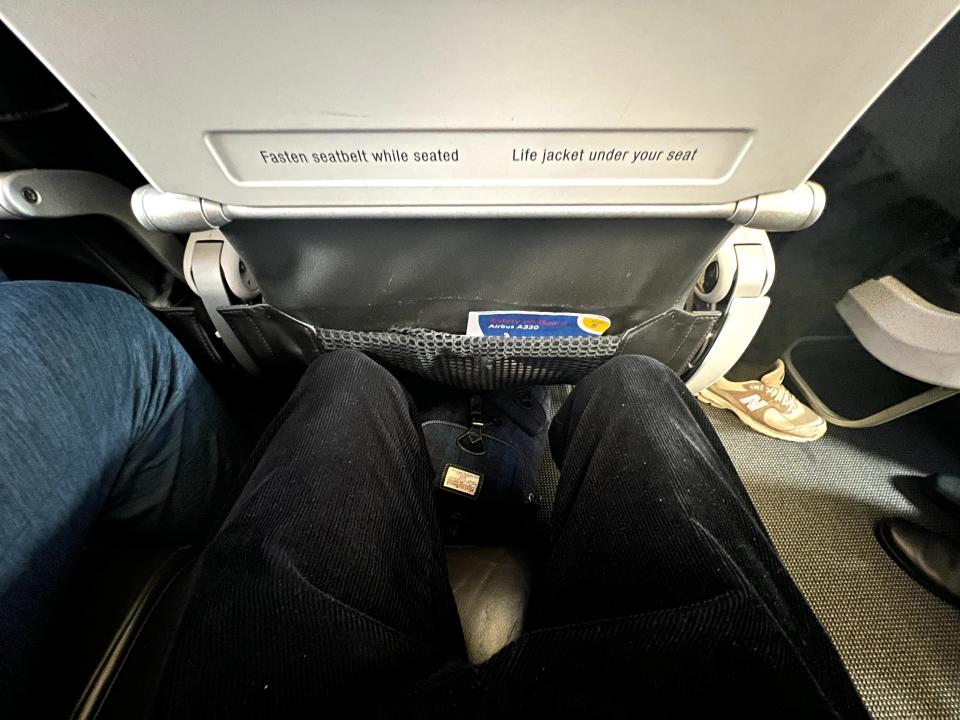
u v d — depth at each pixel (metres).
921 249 0.78
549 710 0.33
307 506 0.45
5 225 0.55
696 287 0.71
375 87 0.30
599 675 0.34
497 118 0.32
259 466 0.53
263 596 0.37
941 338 0.83
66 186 0.53
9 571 0.38
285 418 0.58
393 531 0.47
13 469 0.40
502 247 0.47
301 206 0.40
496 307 0.56
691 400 0.59
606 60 0.28
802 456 1.17
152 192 0.40
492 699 0.34
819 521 1.07
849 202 0.77
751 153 0.34
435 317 0.59
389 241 0.47
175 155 0.35
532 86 0.30
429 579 0.48
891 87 0.63
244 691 0.33
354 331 0.62
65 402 0.46
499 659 0.37
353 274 0.52
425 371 0.73
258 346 0.71
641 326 0.61
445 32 0.26
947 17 0.25
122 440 0.53
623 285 0.53
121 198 0.61
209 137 0.33
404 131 0.33
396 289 0.54
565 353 0.65
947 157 0.65
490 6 0.25
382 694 0.33
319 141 0.34
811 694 0.32
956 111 0.61
